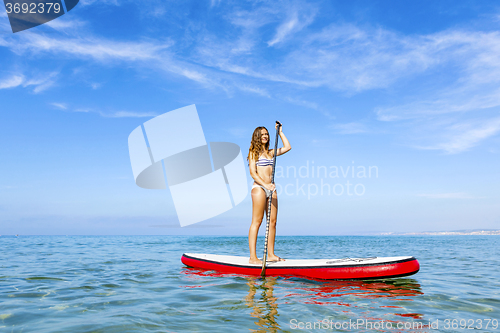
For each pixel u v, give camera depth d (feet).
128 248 37.99
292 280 13.24
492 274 16.37
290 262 14.75
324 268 13.24
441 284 13.16
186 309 8.94
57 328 7.34
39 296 10.80
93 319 8.04
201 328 7.27
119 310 8.91
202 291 11.28
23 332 7.08
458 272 17.02
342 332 7.06
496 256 27.96
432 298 10.48
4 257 24.99
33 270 17.28
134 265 19.39
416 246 48.83
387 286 12.21
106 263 20.61
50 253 29.25
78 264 20.06
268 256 15.75
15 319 8.10
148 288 12.01
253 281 13.04
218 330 7.12
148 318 8.08
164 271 16.49
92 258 24.26
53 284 13.01
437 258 25.85
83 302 9.90
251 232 15.12
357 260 13.67
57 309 9.08
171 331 7.06
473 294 11.26
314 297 10.27
